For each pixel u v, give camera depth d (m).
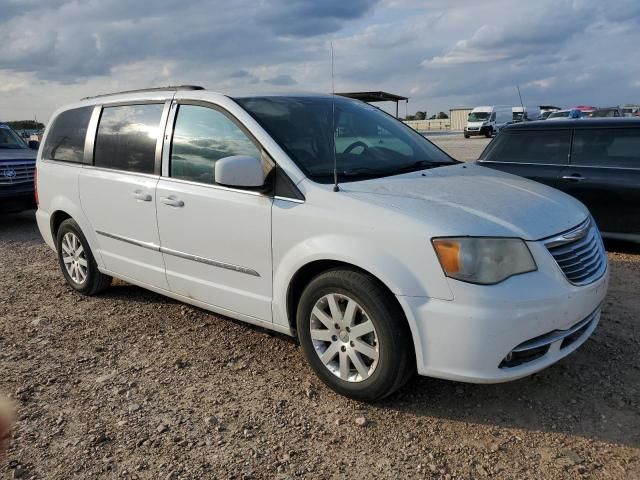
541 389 3.41
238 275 3.78
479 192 3.40
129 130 4.58
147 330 4.52
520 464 2.76
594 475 2.66
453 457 2.84
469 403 3.30
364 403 3.32
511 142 7.18
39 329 4.62
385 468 2.77
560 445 2.89
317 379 3.62
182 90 4.29
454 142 32.16
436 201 3.17
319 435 3.04
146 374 3.78
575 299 3.00
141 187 4.32
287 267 3.44
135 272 4.62
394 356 3.05
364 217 3.12
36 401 3.46
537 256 2.94
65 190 5.20
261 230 3.55
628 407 3.19
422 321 2.93
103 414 3.30
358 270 3.17
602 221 6.44
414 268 2.94
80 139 5.12
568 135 6.73
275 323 3.66
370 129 4.33
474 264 2.84
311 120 3.98
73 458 2.90
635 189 6.16
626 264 5.93
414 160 4.17
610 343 3.97
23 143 10.67
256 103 3.94
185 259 4.12
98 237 4.93
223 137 3.87
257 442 3.00
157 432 3.11
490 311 2.80
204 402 3.40
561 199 3.56
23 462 2.88
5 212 9.24
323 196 3.31
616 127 6.45
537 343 2.93
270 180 3.54
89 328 4.60
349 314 3.21
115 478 2.75
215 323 4.60
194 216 3.94
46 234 5.66
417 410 3.25
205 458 2.88
